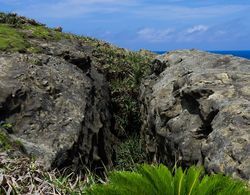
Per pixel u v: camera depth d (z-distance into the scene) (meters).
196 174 4.48
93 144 12.88
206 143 8.80
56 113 12.16
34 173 6.92
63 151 10.91
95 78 16.06
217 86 10.15
